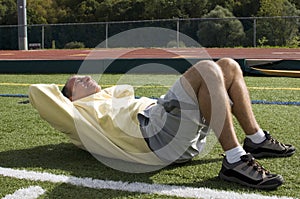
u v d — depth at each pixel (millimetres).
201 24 14406
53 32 17344
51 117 2428
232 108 2430
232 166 2109
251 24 15078
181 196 1978
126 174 2287
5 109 4418
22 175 2291
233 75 2328
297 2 27375
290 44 14906
